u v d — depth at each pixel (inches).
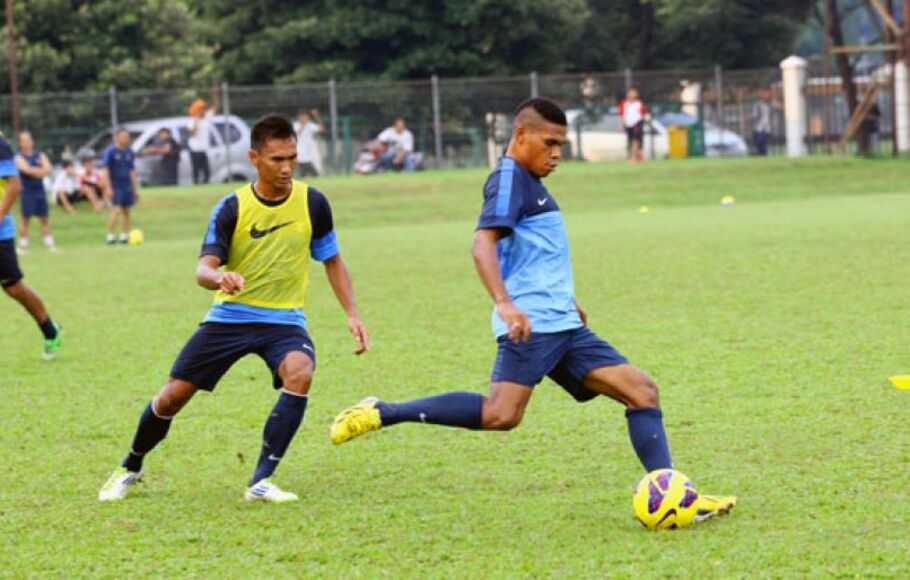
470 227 1496.1
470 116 2155.5
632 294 816.9
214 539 346.3
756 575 299.1
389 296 863.7
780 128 2268.7
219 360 387.2
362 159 2087.8
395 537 341.4
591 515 357.1
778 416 471.5
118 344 713.6
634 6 3078.2
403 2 2637.8
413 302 828.6
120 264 1188.5
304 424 491.5
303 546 336.5
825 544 319.9
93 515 375.6
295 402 381.1
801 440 434.3
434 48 2674.7
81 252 1355.8
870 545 318.0
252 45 2689.5
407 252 1171.9
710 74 2249.0
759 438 439.5
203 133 1931.6
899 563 303.7
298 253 387.2
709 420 469.7
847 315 697.0
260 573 316.2
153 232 1610.5
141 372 626.8
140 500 391.9
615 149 2197.3
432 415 355.9
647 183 1883.6
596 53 3021.7
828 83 2256.4
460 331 703.7
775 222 1298.0
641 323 701.3
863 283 816.9
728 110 2257.6
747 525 339.9
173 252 1307.8
